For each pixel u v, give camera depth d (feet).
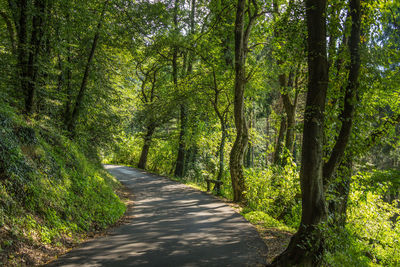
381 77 22.84
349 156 28.22
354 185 37.88
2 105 26.68
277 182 45.75
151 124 75.82
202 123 78.38
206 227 29.48
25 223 19.44
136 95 85.87
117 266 18.12
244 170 51.90
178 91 66.18
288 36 26.02
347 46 22.18
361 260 27.20
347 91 21.74
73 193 27.96
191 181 77.61
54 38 37.65
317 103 19.98
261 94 83.92
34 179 22.85
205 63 61.82
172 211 37.24
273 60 51.62
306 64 26.37
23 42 31.83
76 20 40.60
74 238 22.88
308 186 19.81
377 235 42.73
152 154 111.24
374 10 23.48
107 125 54.19
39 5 33.09
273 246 23.89
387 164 82.02
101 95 52.16
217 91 60.85
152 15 51.80
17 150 22.82
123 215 34.04
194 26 85.87
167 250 21.75
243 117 48.62
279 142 57.88
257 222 32.73
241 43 46.88
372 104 31.22
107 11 45.03
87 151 48.98
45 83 36.73
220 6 59.21
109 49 54.65
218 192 53.62
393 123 32.58
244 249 22.59
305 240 19.29
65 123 45.55
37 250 18.63
